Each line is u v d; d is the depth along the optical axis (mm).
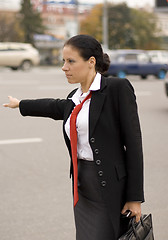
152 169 5812
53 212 4359
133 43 61344
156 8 29234
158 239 3729
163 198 4699
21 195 4836
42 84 18047
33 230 3953
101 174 2193
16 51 26750
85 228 2307
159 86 17859
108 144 2199
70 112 2320
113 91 2207
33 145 7246
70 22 42156
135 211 2193
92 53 2207
